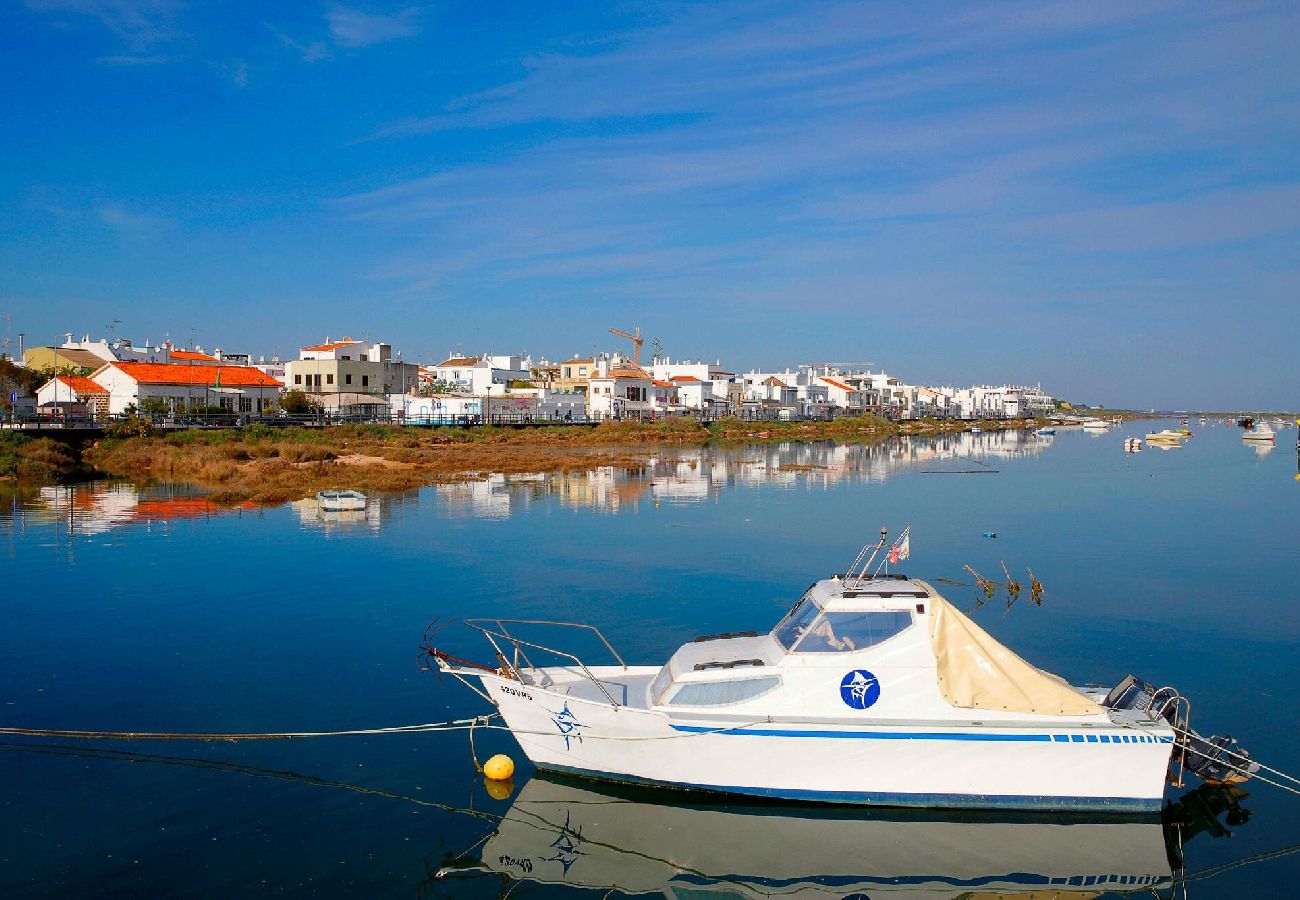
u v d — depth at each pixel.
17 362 116.62
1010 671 14.36
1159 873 13.09
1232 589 29.94
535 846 13.41
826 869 13.12
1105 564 34.31
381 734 17.19
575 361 165.50
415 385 136.12
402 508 46.47
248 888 12.03
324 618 24.91
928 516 46.59
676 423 122.31
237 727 17.42
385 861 12.88
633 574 30.88
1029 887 12.74
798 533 40.03
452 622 24.62
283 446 73.56
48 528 39.47
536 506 47.56
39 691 19.19
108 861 12.62
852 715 14.20
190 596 27.36
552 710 15.03
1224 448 115.00
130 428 75.06
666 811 14.48
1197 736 15.04
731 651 15.70
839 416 174.38
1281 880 12.88
